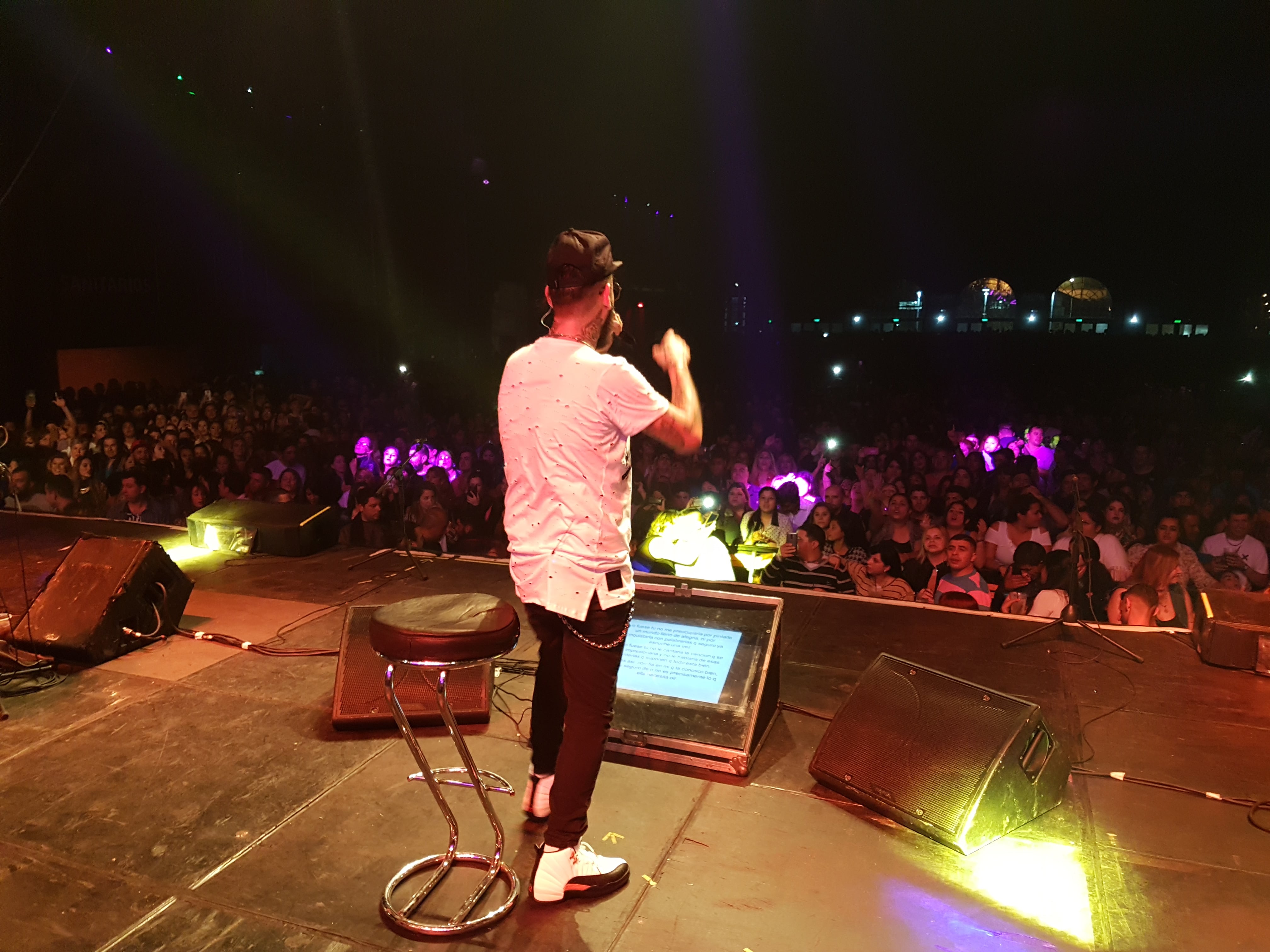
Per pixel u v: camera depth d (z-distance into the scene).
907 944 1.80
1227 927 1.86
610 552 1.75
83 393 11.70
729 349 24.31
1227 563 5.47
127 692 3.05
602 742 1.84
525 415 1.75
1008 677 3.23
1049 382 17.31
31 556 4.94
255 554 4.88
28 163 11.67
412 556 4.81
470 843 2.14
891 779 2.31
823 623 3.81
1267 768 2.55
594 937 1.81
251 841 2.16
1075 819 2.29
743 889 1.98
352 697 2.79
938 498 6.24
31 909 1.89
